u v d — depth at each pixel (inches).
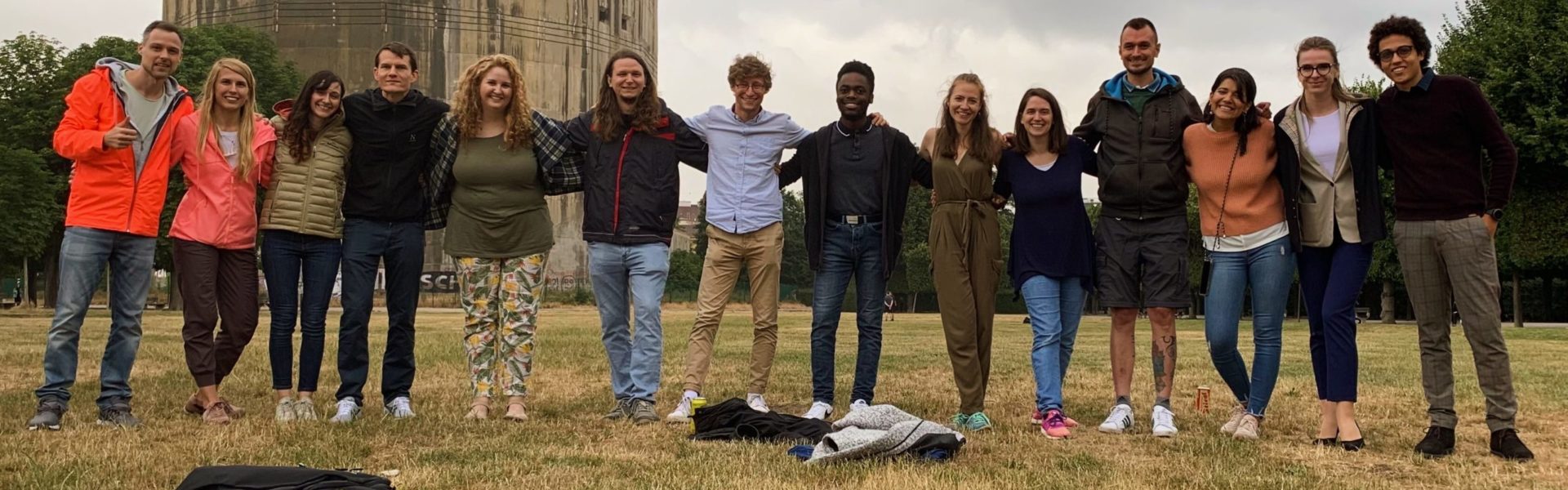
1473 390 337.4
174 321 953.5
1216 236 247.9
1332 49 229.8
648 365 271.3
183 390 326.0
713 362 462.3
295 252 268.2
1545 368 451.2
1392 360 497.4
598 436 240.8
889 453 208.5
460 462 205.0
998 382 370.6
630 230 269.7
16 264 1477.6
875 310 279.9
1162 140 251.3
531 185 269.7
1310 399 317.4
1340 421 231.5
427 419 260.2
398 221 269.0
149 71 253.3
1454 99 221.5
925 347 609.6
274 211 262.8
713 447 225.0
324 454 211.9
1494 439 224.8
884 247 272.7
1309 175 237.3
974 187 262.7
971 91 257.6
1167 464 211.2
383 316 1190.9
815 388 281.7
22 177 1390.3
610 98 270.5
